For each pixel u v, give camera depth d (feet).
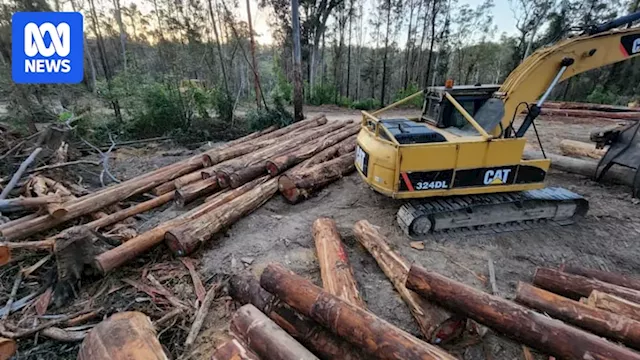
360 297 11.87
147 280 14.48
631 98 77.82
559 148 34.04
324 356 9.16
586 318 9.43
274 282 10.54
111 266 14.29
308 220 19.93
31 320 12.26
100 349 7.79
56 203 18.60
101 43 81.05
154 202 22.22
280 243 17.30
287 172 23.63
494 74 118.11
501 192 18.30
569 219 18.99
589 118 50.47
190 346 11.07
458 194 16.96
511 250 16.39
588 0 87.76
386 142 16.71
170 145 41.45
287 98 57.93
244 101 68.49
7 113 38.78
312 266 15.38
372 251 15.20
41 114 40.27
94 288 14.03
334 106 77.92
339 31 100.48
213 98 49.96
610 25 17.87
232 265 15.43
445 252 16.19
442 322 10.17
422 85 105.81
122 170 31.37
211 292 13.44
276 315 10.42
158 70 63.62
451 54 106.73
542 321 8.23
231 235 18.48
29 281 14.60
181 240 15.67
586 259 15.56
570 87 97.30
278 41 78.54
